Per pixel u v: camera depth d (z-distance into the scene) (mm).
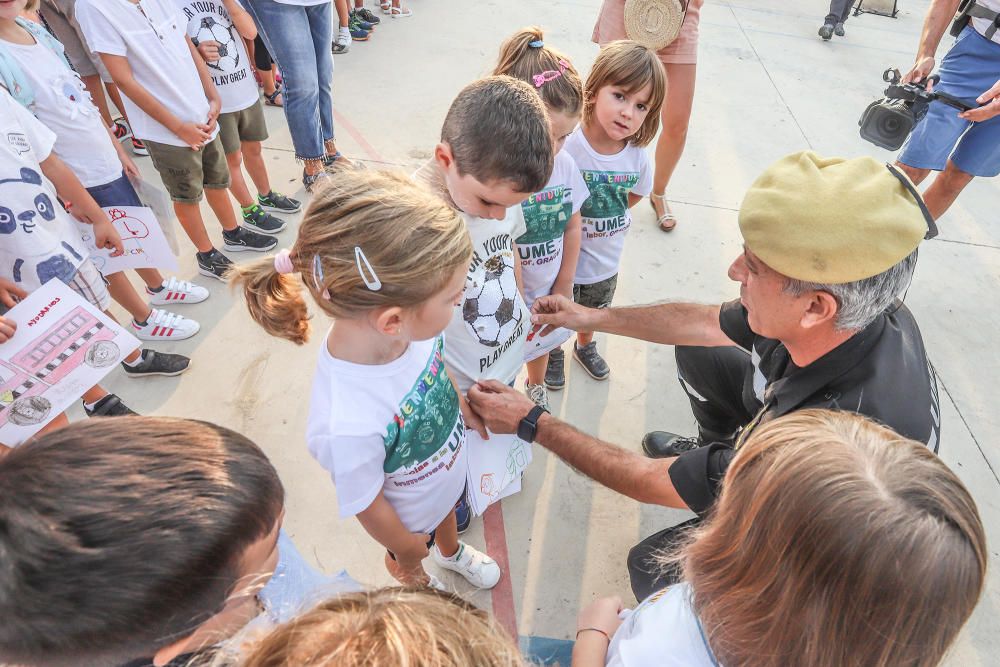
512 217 1743
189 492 702
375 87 4512
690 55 2971
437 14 5656
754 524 731
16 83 1928
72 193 2045
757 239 1138
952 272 3451
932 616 650
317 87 3221
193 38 2627
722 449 1387
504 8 5891
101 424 745
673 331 1936
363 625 572
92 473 676
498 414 1675
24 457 695
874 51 5863
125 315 2738
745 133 4492
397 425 1273
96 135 2191
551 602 1985
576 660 1106
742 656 764
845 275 1086
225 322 2770
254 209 3191
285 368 2596
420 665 533
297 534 2064
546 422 1642
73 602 641
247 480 770
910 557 626
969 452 2535
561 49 5266
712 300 3172
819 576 665
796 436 754
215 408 2430
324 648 549
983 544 684
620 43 2039
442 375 1426
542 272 2078
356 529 2092
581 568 2082
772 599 717
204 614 729
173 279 2840
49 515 645
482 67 4879
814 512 665
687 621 860
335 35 5137
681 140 3250
